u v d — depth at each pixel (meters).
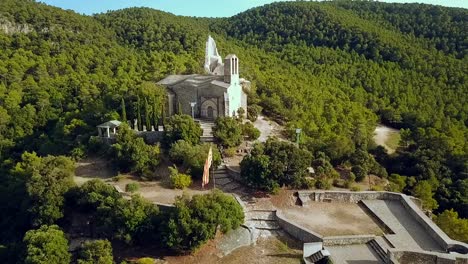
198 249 40.19
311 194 51.09
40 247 38.06
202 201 40.66
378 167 64.38
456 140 80.81
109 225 40.94
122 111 65.56
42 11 124.69
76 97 82.38
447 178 69.12
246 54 129.12
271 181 49.69
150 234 40.66
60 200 46.03
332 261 38.25
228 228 41.06
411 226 46.25
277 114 83.94
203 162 54.00
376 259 39.97
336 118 86.94
